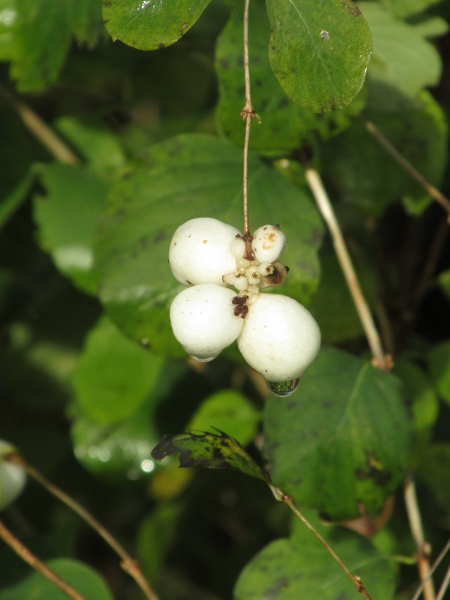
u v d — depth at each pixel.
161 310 0.28
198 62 0.35
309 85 0.22
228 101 0.27
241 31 0.27
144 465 0.34
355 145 0.32
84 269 0.33
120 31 0.22
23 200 0.35
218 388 0.35
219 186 0.29
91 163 0.35
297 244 0.28
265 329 0.21
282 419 0.28
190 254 0.22
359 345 0.35
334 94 0.22
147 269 0.28
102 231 0.29
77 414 0.35
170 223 0.28
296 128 0.27
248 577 0.28
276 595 0.28
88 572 0.30
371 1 0.31
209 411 0.33
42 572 0.29
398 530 0.32
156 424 0.35
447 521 0.35
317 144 0.31
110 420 0.33
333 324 0.33
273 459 0.27
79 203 0.33
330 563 0.28
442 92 0.35
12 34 0.30
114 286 0.28
